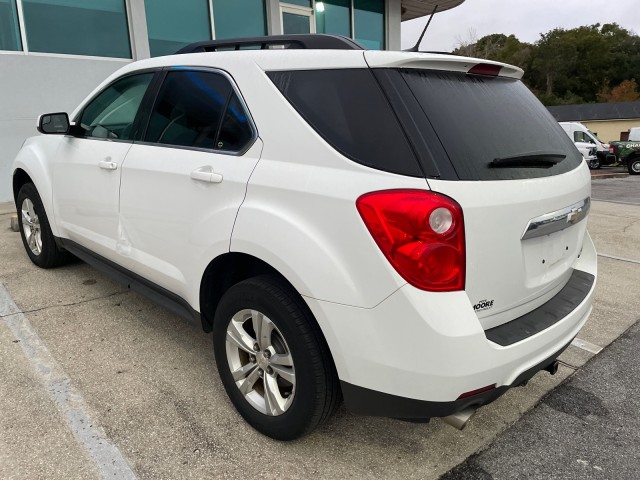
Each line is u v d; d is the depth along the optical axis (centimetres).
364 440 231
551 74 7919
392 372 178
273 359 215
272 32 980
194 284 245
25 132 735
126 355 294
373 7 1189
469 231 177
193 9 879
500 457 225
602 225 759
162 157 263
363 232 178
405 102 187
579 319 229
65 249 389
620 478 213
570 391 281
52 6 734
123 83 318
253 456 216
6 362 281
